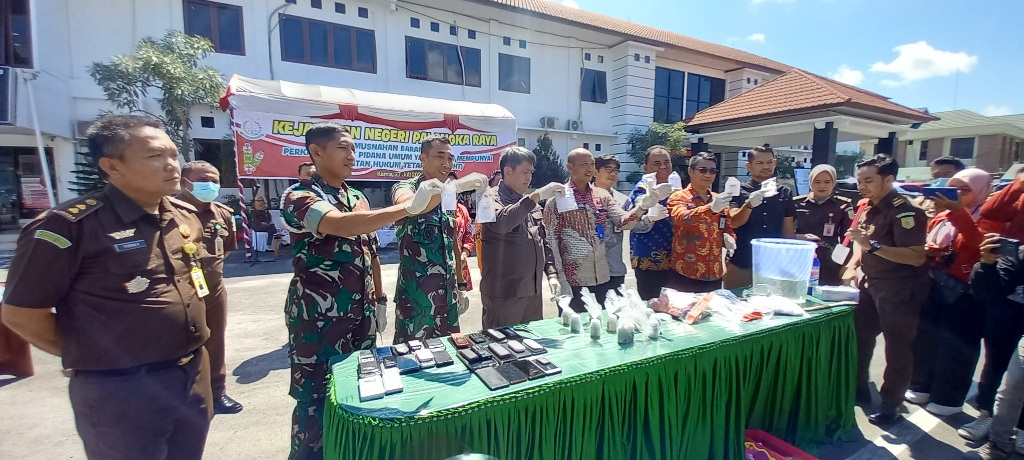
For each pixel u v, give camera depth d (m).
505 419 1.49
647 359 1.79
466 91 12.08
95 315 1.35
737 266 3.47
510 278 2.58
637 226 3.09
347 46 10.51
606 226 3.13
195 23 9.05
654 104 14.93
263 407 2.91
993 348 2.56
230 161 9.30
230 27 9.34
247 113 7.16
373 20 10.73
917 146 21.17
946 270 2.76
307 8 9.97
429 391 1.52
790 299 2.57
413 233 2.40
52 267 1.29
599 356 1.81
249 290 5.80
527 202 2.25
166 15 8.83
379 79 10.90
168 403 1.49
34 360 3.63
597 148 14.20
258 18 9.53
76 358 1.36
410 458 1.35
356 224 1.62
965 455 2.39
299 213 1.76
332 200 1.93
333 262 1.91
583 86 13.87
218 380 2.86
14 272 1.31
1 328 3.03
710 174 3.00
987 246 2.44
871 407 2.91
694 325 2.20
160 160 1.41
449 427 1.39
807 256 2.53
